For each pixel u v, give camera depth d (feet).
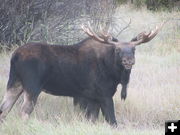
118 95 100.27
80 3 144.25
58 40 137.28
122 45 87.40
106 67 89.71
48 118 91.45
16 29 137.69
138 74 119.34
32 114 91.20
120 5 227.61
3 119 86.22
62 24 139.44
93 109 92.17
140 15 204.44
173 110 96.68
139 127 91.04
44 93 97.30
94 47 90.84
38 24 138.21
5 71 112.57
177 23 186.80
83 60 90.63
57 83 90.53
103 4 151.12
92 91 90.84
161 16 201.36
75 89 91.45
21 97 94.38
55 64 89.81
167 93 102.53
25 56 88.48
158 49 151.64
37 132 78.95
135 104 97.09
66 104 96.27
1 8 136.87
